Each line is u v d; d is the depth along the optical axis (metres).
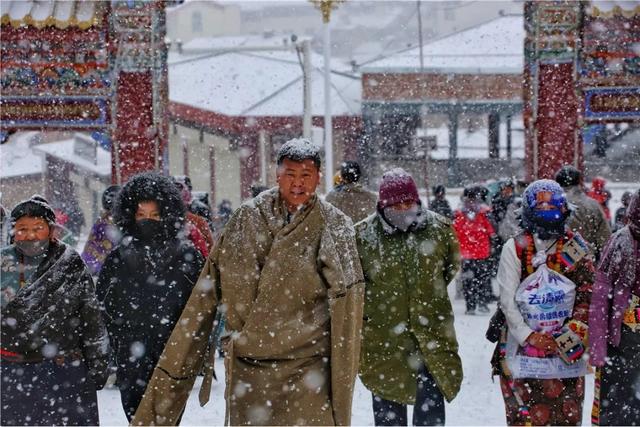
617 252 10.23
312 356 8.55
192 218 14.39
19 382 9.91
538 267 10.38
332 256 8.50
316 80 70.94
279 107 68.06
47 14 22.41
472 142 70.56
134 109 23.19
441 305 11.38
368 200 16.25
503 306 10.48
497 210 25.39
